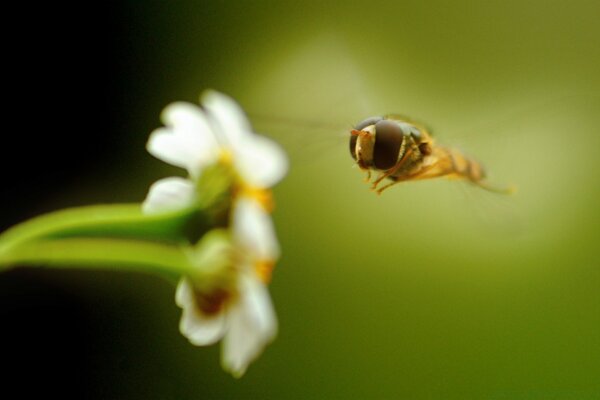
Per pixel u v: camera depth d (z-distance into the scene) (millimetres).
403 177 303
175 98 521
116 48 518
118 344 473
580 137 455
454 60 522
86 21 517
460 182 313
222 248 248
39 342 466
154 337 476
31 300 466
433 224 484
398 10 530
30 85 500
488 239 480
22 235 244
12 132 497
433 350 488
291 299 491
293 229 489
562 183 457
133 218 249
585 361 483
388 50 522
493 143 323
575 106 455
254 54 519
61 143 501
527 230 465
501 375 485
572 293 484
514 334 487
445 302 489
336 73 317
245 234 247
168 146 254
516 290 487
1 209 490
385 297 489
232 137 252
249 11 522
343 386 483
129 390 470
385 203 485
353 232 490
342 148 485
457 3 521
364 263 490
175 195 254
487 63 524
